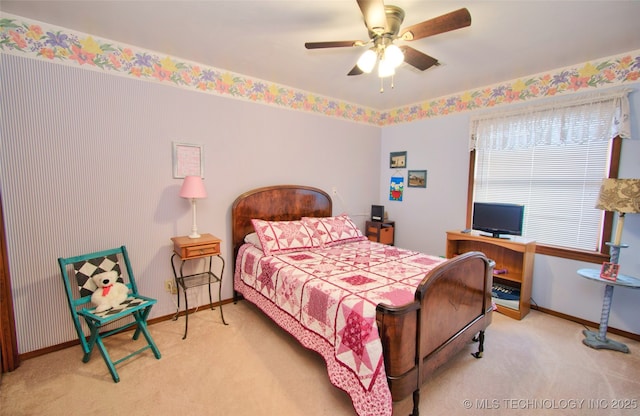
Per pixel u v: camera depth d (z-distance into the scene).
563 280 2.81
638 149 2.39
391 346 1.43
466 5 1.75
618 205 2.22
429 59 1.90
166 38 2.25
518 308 2.79
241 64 2.75
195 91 2.74
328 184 3.90
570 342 2.40
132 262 2.51
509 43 2.24
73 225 2.23
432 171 3.87
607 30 2.03
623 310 2.50
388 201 4.45
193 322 2.69
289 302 2.14
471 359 2.16
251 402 1.71
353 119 4.10
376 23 1.49
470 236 3.10
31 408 1.65
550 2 1.71
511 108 3.09
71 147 2.19
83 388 1.81
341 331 1.64
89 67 2.23
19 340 2.06
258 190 3.17
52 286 2.17
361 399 1.45
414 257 2.65
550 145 2.91
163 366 2.04
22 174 2.02
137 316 2.20
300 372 1.99
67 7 1.84
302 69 2.84
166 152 2.62
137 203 2.50
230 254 3.10
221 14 1.90
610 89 2.49
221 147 2.94
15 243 2.02
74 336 2.28
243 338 2.42
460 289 1.89
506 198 3.26
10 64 1.95
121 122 2.39
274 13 1.88
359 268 2.30
